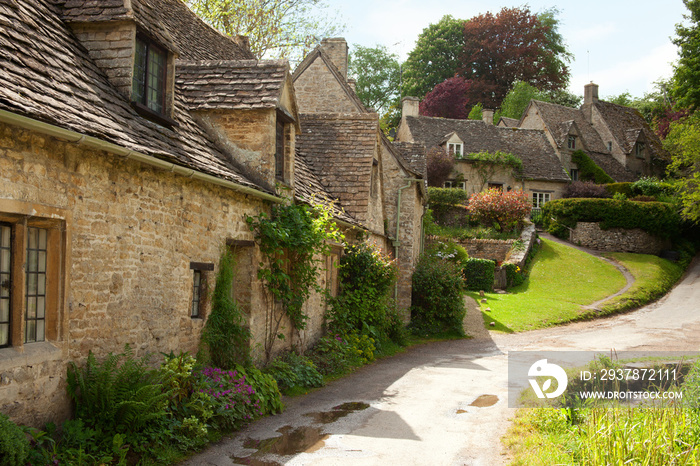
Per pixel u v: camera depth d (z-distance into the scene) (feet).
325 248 36.40
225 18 76.07
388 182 65.92
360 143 53.16
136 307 21.83
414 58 209.97
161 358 23.40
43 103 17.38
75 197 18.66
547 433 23.54
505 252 103.40
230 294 29.14
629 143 162.71
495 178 137.28
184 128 29.35
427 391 33.09
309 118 55.62
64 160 18.13
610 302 81.41
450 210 117.91
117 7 24.44
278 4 80.74
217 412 22.93
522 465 19.43
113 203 20.45
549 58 200.95
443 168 130.31
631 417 22.88
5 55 17.89
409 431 24.32
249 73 34.17
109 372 18.90
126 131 21.42
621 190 136.15
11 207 16.10
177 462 19.27
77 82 21.22
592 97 170.40
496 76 202.90
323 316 43.96
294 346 37.45
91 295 19.45
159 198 23.16
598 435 20.66
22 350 16.79
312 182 47.88
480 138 144.77
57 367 18.03
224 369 28.02
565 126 153.79
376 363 43.37
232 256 29.17
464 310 65.31
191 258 25.64
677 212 117.70
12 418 16.28
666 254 114.93
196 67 34.73
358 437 23.21
